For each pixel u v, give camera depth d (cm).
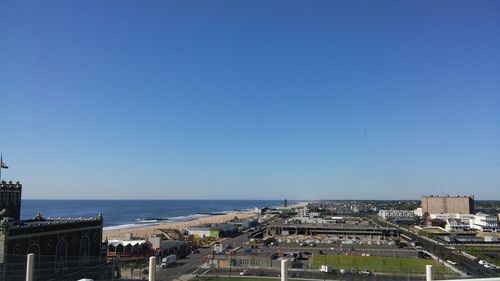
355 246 19900
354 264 14750
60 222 10450
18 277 7444
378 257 16300
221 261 15012
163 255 17762
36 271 8338
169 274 12888
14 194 11344
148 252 17162
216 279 12225
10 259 8031
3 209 9894
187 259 16988
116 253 16562
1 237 8144
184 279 12088
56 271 8925
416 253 17588
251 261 14875
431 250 19450
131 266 12544
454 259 16725
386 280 12038
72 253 10438
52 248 9619
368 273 13038
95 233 11612
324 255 16875
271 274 13138
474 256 18700
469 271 13725
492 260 17375
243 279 12331
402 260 15600
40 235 9194
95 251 11575
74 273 9294
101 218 11975
